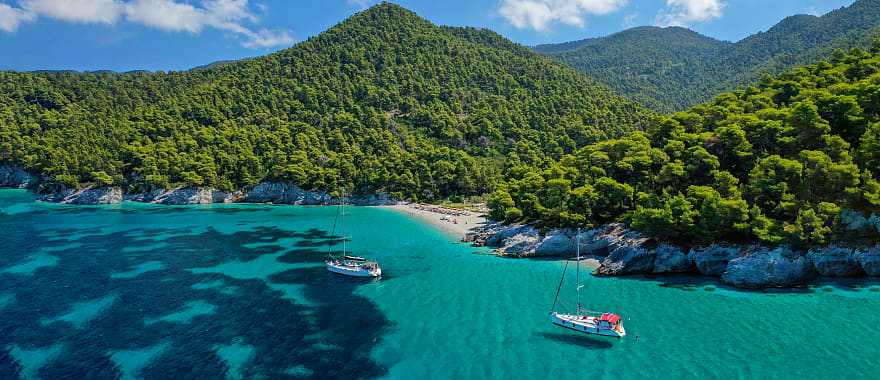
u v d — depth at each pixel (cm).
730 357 4794
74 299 6781
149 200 19212
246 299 6862
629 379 4462
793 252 6912
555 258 8962
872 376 4344
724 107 11550
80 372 4694
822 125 8288
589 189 9312
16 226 12888
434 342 5369
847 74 11550
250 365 4856
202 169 19962
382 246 10594
